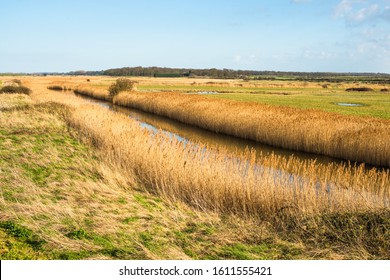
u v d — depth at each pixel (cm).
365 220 766
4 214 771
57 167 1236
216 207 940
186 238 732
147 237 723
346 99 5516
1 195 897
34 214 790
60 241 675
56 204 877
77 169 1217
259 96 5962
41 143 1669
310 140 2031
